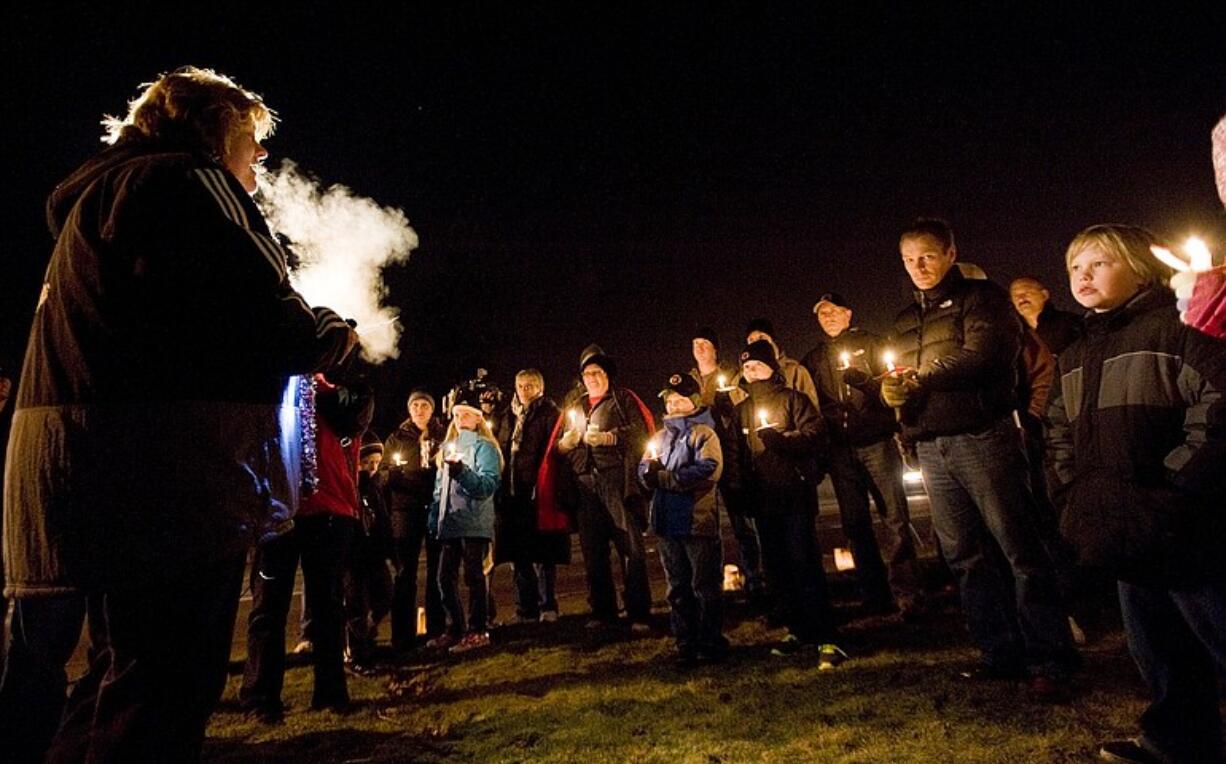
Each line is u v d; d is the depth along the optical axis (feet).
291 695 14.94
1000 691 11.41
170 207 5.44
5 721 5.91
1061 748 9.22
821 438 15.28
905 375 11.96
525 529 20.76
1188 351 7.54
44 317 5.55
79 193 5.80
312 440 9.63
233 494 5.57
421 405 20.40
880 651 14.30
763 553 17.65
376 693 14.78
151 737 5.25
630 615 18.75
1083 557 8.11
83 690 6.41
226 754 11.40
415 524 19.47
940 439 12.10
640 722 11.73
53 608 5.91
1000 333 11.69
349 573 17.33
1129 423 7.88
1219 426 7.16
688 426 15.53
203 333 5.51
